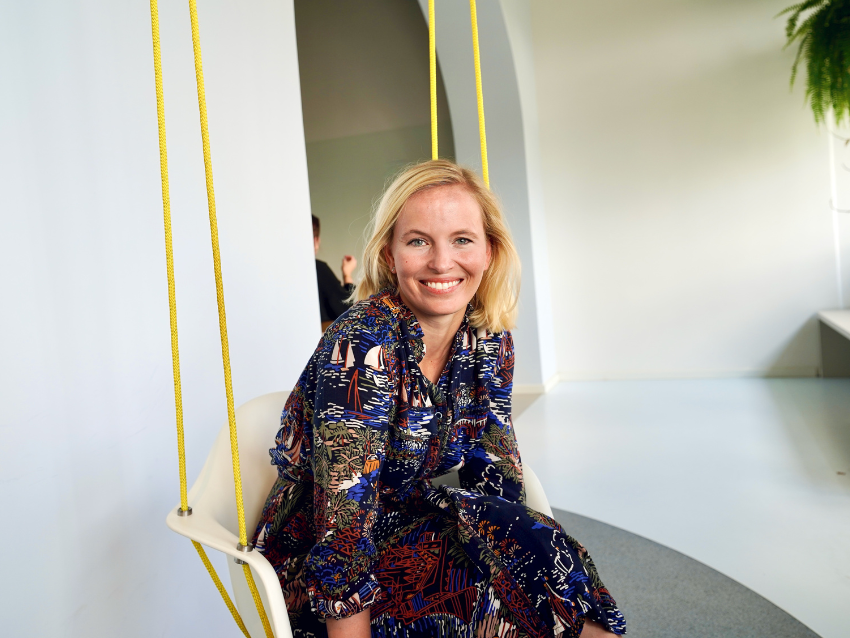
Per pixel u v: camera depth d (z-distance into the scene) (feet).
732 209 16.90
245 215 5.72
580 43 17.67
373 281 3.63
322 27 17.35
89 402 4.13
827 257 16.30
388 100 18.83
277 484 3.57
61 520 3.91
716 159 16.90
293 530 3.40
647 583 6.79
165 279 4.79
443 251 3.23
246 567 2.92
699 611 6.15
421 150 19.10
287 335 6.23
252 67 5.96
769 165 16.52
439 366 3.68
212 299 5.25
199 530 3.10
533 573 2.96
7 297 3.64
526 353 17.46
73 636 3.96
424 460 3.53
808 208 16.31
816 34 13.73
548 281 18.45
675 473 10.26
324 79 18.71
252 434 3.95
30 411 3.75
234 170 5.62
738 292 17.06
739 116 16.61
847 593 6.32
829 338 16.31
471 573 3.08
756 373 17.07
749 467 10.25
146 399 4.57
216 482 3.64
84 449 4.08
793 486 9.29
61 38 4.08
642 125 17.42
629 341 18.12
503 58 15.94
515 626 2.96
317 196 20.20
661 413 14.15
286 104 6.45
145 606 4.50
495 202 3.55
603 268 18.12
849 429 11.79
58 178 3.99
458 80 16.63
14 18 3.77
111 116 4.42
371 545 3.03
